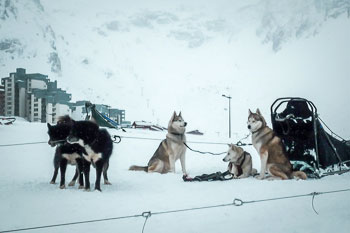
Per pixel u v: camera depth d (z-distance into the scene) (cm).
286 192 624
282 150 791
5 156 1258
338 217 474
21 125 2986
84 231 420
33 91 8656
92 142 649
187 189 671
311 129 792
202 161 1302
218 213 491
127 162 1259
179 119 947
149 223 450
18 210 510
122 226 438
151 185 723
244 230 426
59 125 686
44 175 885
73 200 571
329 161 813
